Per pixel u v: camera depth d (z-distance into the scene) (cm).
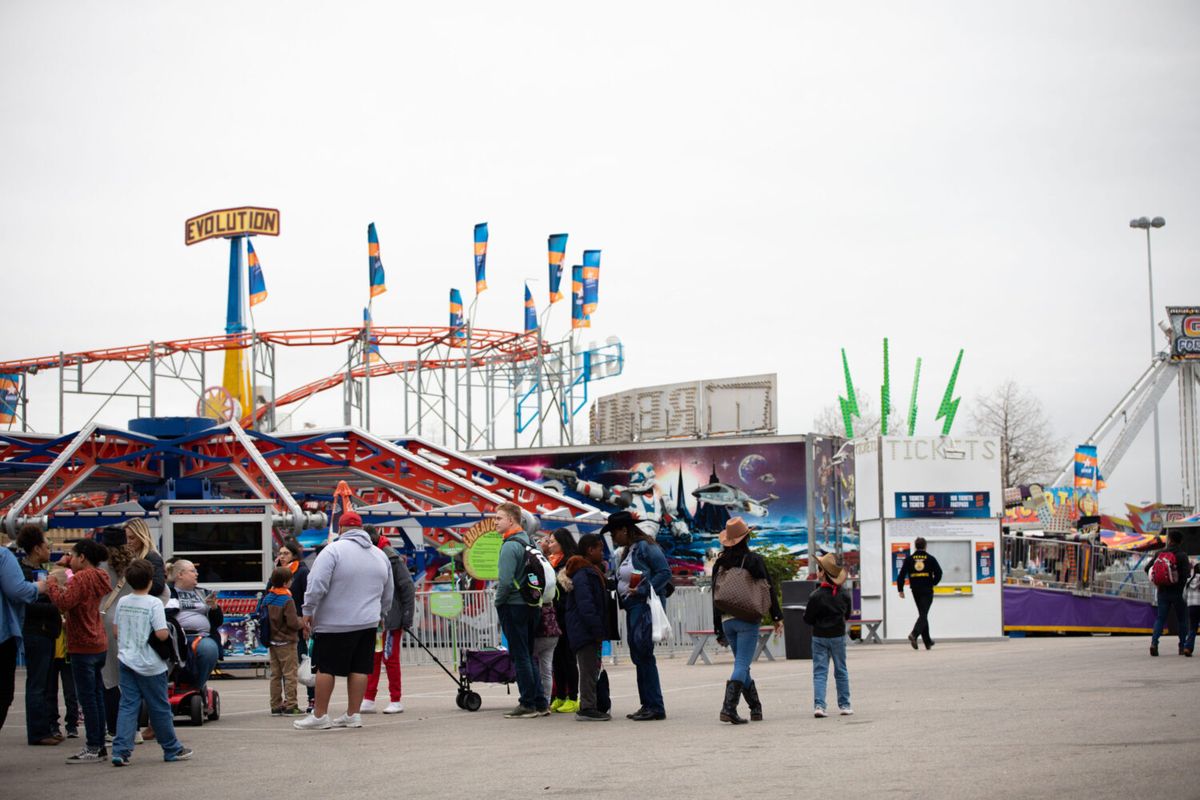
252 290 5888
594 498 4488
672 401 5025
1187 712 1252
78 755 1198
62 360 6178
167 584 1499
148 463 3491
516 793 912
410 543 3325
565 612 1460
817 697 1376
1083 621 3841
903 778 897
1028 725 1189
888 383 3944
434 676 2334
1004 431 7488
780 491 4447
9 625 1177
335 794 944
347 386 5725
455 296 6222
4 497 3994
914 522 3180
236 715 1647
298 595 1719
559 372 6028
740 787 895
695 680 2075
